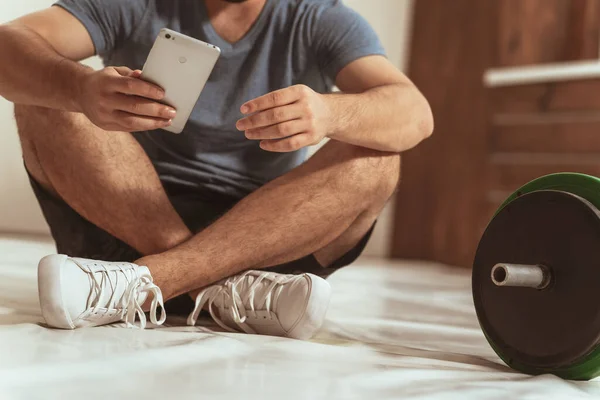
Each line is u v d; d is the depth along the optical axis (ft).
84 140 4.16
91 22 4.55
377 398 2.70
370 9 13.35
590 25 11.09
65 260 3.68
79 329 3.65
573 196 3.34
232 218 4.23
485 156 12.33
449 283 9.34
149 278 3.94
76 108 3.87
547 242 3.41
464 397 2.84
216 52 3.51
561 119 11.18
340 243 4.72
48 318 3.61
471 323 5.57
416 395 2.79
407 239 13.51
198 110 4.69
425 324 5.25
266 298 4.01
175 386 2.66
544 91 11.42
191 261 4.09
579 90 10.93
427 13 13.33
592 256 3.22
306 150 5.24
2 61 3.99
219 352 3.30
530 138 11.63
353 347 3.91
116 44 4.75
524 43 11.87
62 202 4.51
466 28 12.73
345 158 4.36
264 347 3.55
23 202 10.68
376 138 4.26
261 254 4.26
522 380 3.25
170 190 4.83
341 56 4.74
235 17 4.72
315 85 4.95
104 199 4.24
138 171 4.27
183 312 4.54
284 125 3.76
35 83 3.92
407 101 4.45
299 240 4.33
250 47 4.73
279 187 4.30
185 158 4.83
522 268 3.34
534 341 3.43
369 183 4.41
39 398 2.39
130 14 4.66
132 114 3.69
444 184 12.98
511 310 3.56
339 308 5.87
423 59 13.33
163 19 4.70
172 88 3.66
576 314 3.25
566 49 11.36
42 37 4.23
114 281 3.77
